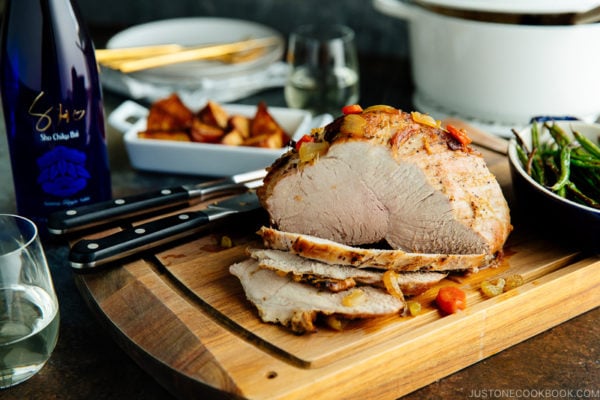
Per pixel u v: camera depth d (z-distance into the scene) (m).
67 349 0.79
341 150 0.84
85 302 0.84
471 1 1.06
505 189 0.97
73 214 0.86
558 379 0.77
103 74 1.30
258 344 0.76
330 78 1.20
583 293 0.83
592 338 0.81
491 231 0.82
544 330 0.82
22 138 0.88
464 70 1.11
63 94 0.88
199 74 1.23
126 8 1.67
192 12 1.65
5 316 0.73
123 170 1.07
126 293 0.80
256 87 1.31
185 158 1.04
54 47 0.87
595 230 0.83
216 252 0.86
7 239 0.77
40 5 0.86
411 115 0.85
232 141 1.04
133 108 1.13
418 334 0.75
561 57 1.07
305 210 0.86
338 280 0.79
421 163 0.83
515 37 1.06
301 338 0.75
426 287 0.79
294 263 0.80
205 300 0.80
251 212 0.89
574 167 0.91
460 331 0.76
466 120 1.16
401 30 1.50
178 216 0.87
